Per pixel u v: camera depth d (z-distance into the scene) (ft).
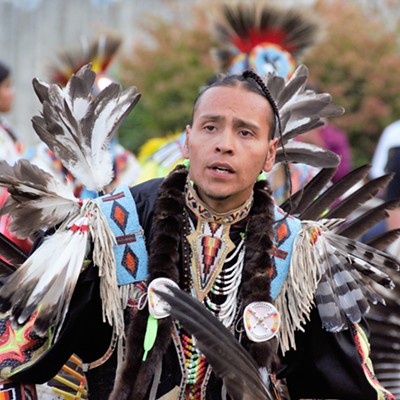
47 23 74.59
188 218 17.69
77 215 17.37
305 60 61.21
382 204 19.63
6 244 18.83
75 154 18.08
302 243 18.02
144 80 63.72
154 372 17.22
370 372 18.48
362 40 61.77
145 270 17.25
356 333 18.42
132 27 73.20
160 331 16.96
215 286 17.57
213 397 17.62
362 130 61.77
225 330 16.14
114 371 17.63
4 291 16.58
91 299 17.31
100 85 38.40
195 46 63.31
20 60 73.61
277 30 33.04
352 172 19.81
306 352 18.44
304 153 19.65
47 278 16.78
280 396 18.25
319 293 18.07
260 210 17.72
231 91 17.03
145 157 42.06
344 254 18.29
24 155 37.40
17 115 72.74
